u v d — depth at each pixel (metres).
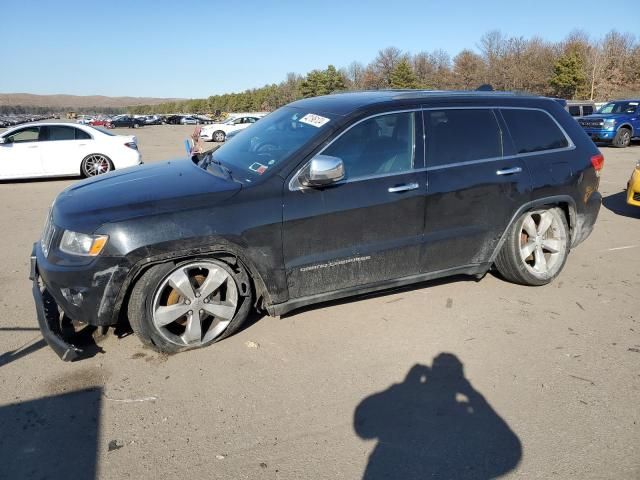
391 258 3.87
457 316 4.07
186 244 3.20
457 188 4.00
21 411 2.87
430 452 2.58
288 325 3.90
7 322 3.96
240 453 2.57
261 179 3.48
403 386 3.14
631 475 2.43
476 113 4.23
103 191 3.49
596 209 4.84
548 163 4.45
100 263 3.08
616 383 3.17
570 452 2.58
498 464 2.50
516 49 60.94
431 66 70.94
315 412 2.89
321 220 3.54
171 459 2.52
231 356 3.46
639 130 19.77
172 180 3.63
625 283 4.80
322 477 2.42
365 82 75.50
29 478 2.39
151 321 3.29
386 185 3.74
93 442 2.63
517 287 4.68
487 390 3.10
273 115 4.51
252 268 3.44
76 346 3.55
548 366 3.37
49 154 11.45
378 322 3.96
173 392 3.06
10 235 6.66
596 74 58.97
